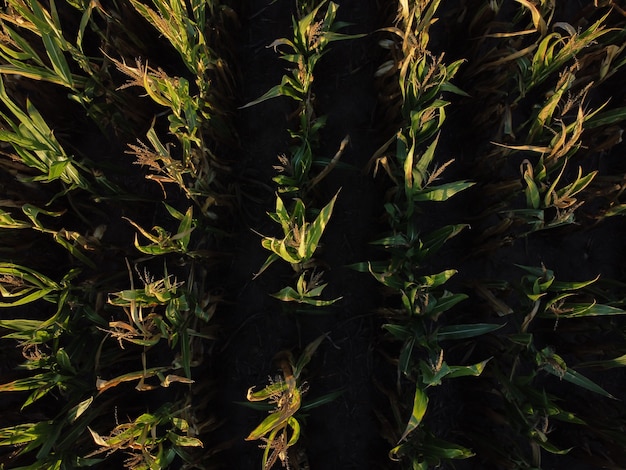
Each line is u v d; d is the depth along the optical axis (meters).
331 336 1.52
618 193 1.38
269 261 1.15
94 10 1.57
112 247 1.42
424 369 1.10
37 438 1.14
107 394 1.44
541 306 1.27
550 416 1.24
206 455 1.34
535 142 1.32
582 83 1.47
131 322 1.11
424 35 1.18
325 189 1.56
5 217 1.14
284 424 0.98
